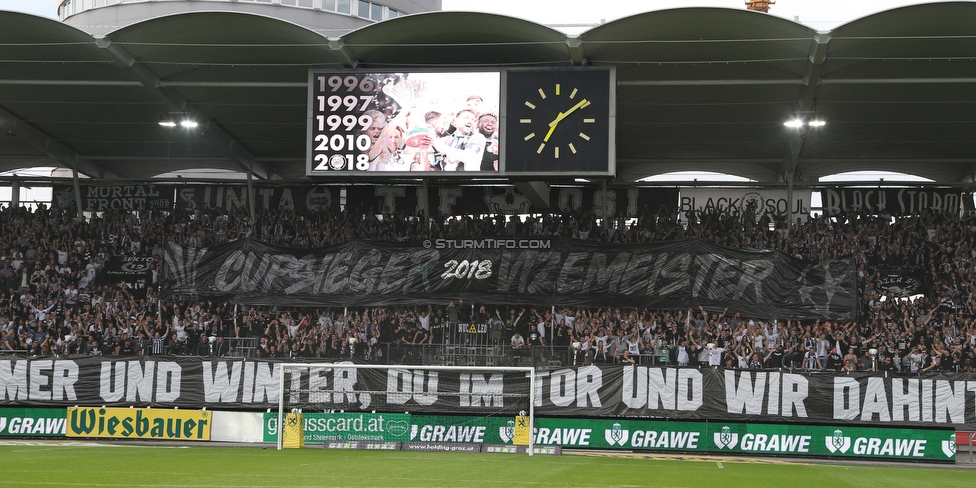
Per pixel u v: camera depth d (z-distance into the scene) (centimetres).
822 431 2078
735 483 1558
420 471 1628
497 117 2619
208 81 2806
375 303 3123
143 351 3055
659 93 2827
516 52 2639
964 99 2788
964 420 2044
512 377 2139
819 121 2734
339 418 2134
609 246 3197
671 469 1744
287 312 3225
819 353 2873
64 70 2748
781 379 2102
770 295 3053
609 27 2398
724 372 2123
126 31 2458
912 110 2917
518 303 3094
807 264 3081
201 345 2989
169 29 2455
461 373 2144
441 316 3186
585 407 2139
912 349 2864
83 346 3122
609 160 2561
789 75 2648
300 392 2175
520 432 2114
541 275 3173
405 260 3228
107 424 2220
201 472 1580
